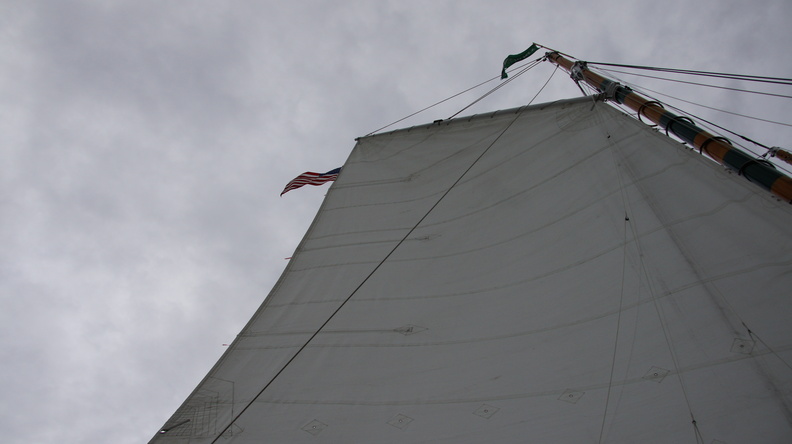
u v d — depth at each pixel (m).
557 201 9.15
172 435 6.54
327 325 8.45
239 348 8.41
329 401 6.52
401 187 13.09
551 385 5.52
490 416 5.42
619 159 8.83
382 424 5.84
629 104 9.88
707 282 5.61
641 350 5.35
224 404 6.98
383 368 6.95
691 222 6.53
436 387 6.23
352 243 11.20
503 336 6.73
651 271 6.27
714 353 4.83
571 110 11.73
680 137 7.88
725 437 3.99
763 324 4.80
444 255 9.54
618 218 7.58
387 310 8.42
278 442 5.98
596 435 4.61
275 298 9.95
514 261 8.34
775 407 4.03
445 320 7.65
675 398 4.59
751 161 6.06
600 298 6.41
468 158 12.91
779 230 5.54
